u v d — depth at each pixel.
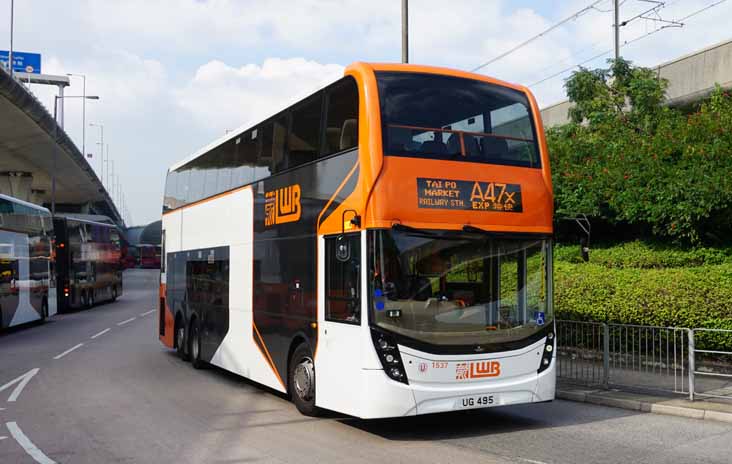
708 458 7.27
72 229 33.28
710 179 13.55
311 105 9.77
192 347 15.25
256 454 7.72
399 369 7.89
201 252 14.71
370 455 7.59
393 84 8.48
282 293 10.36
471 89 8.89
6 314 22.58
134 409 10.51
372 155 8.14
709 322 11.98
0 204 22.11
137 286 60.12
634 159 15.77
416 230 8.18
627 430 8.70
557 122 24.23
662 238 16.08
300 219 9.83
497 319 8.45
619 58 19.44
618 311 13.29
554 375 8.75
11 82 33.75
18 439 8.65
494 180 8.69
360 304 8.09
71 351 18.36
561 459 7.31
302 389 9.62
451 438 8.40
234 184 12.78
